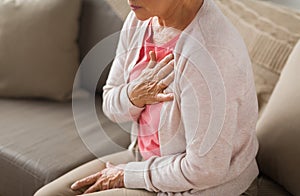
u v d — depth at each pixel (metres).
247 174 1.25
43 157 1.60
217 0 1.76
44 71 1.97
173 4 1.14
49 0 1.96
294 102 1.35
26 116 1.86
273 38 1.54
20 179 1.60
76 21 2.00
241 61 1.12
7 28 1.96
